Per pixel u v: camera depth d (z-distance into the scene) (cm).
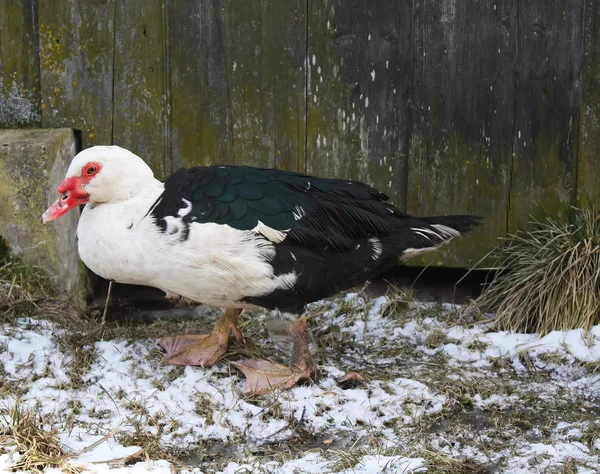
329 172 240
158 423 197
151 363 213
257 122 239
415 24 234
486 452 192
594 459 189
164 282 202
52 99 238
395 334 227
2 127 239
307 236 201
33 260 230
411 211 241
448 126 237
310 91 237
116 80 238
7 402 200
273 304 205
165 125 239
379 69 236
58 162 231
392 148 239
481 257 242
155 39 236
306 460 189
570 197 237
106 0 234
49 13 235
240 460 190
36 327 219
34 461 184
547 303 225
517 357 219
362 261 206
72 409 199
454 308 236
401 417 200
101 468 185
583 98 234
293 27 235
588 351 217
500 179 238
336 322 232
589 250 225
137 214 200
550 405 204
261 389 205
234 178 203
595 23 231
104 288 247
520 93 235
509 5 232
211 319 234
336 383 209
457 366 217
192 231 198
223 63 237
